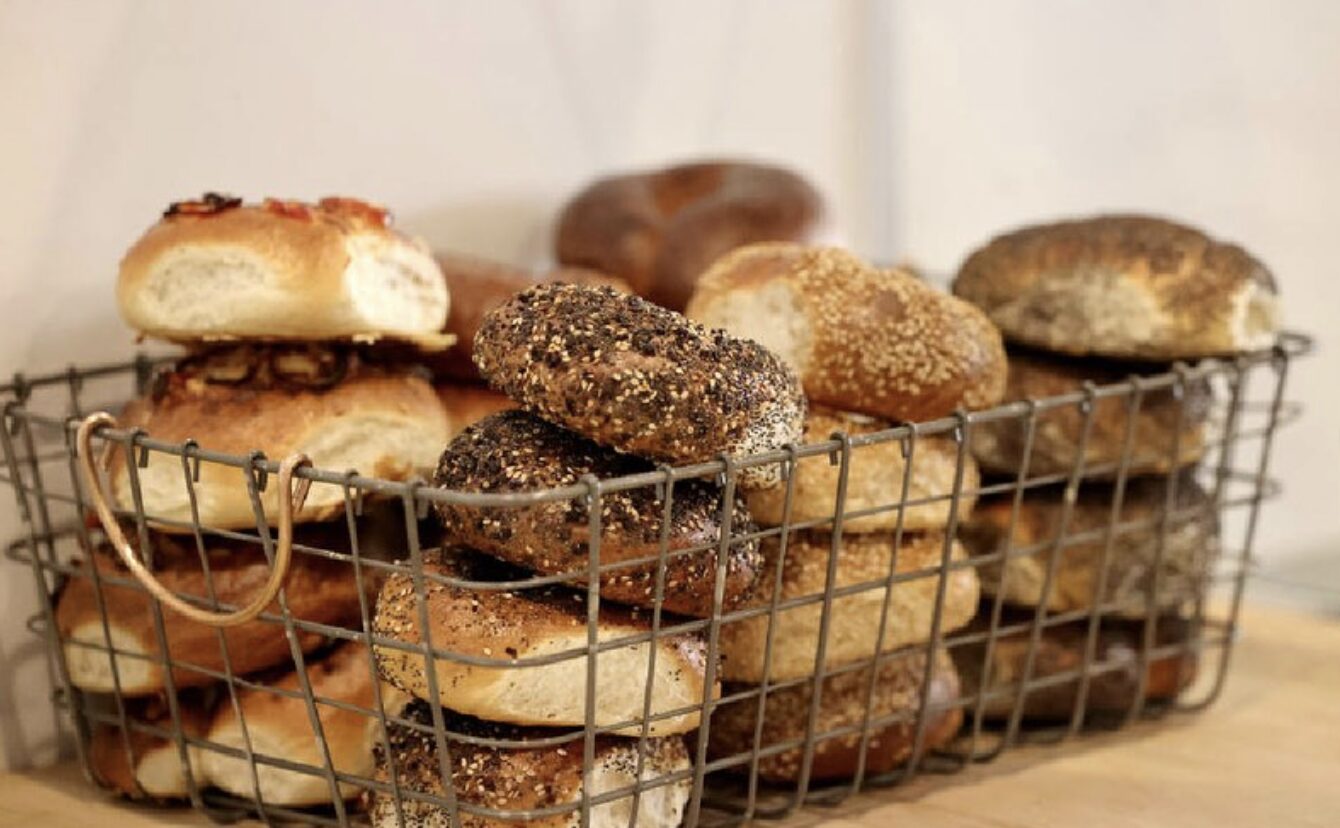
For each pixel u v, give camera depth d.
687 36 1.05
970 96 1.19
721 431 0.67
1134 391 0.81
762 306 0.78
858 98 1.16
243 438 0.73
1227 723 0.86
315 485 0.73
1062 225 0.86
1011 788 0.79
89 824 0.75
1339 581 1.11
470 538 0.68
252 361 0.75
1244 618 1.00
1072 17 1.16
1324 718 0.87
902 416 0.78
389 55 0.91
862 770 0.77
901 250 1.20
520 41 0.96
